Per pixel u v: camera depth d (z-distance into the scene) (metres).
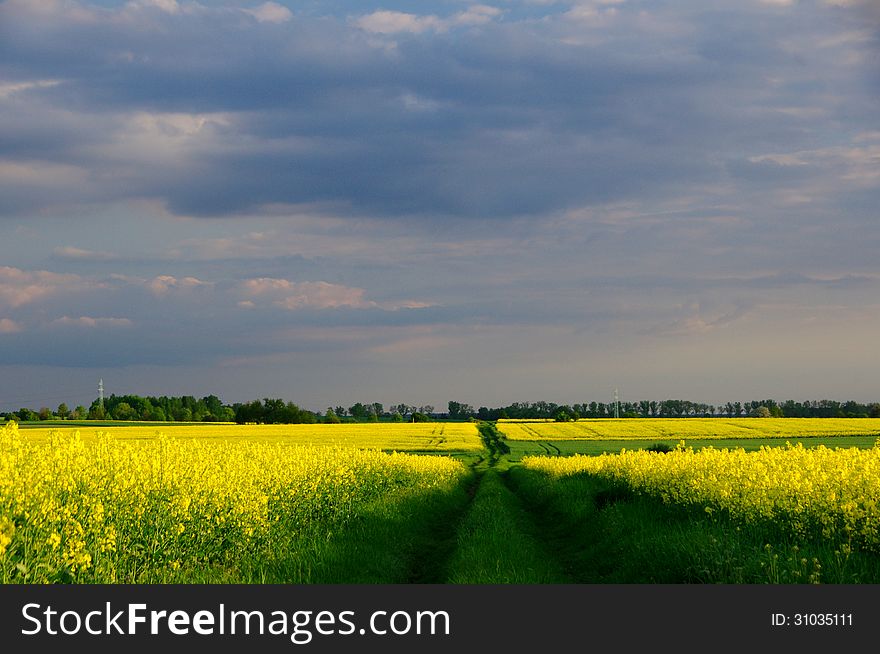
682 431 100.00
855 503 12.75
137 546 11.22
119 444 15.20
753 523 14.12
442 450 70.69
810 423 109.06
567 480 31.61
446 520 24.14
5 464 10.09
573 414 158.12
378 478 27.05
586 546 17.95
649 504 20.45
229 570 12.59
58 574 8.98
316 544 14.77
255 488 15.09
